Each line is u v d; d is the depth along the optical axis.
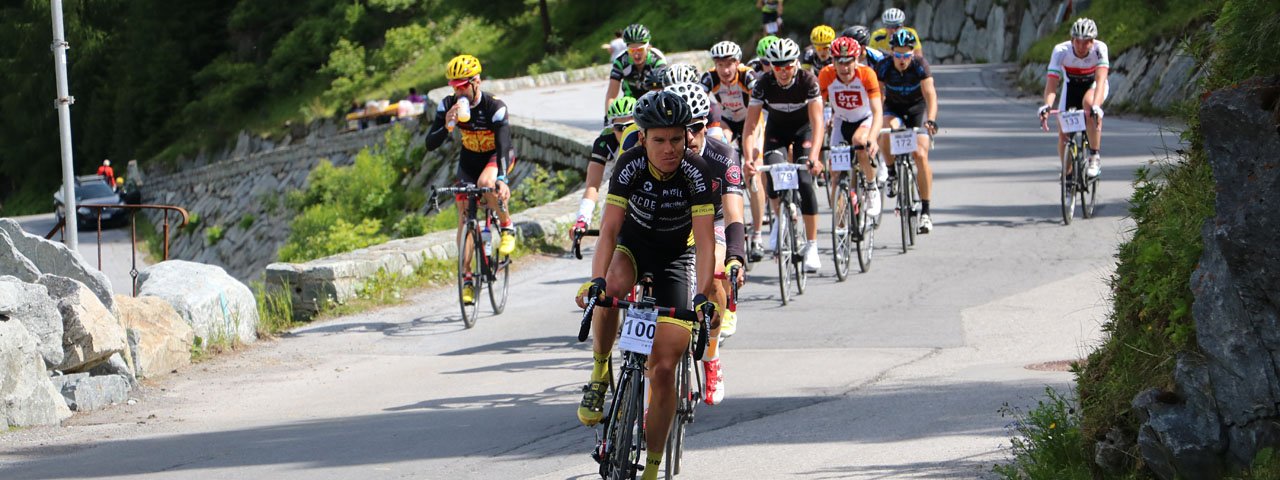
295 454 13.48
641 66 23.66
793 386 15.84
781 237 21.22
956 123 48.69
